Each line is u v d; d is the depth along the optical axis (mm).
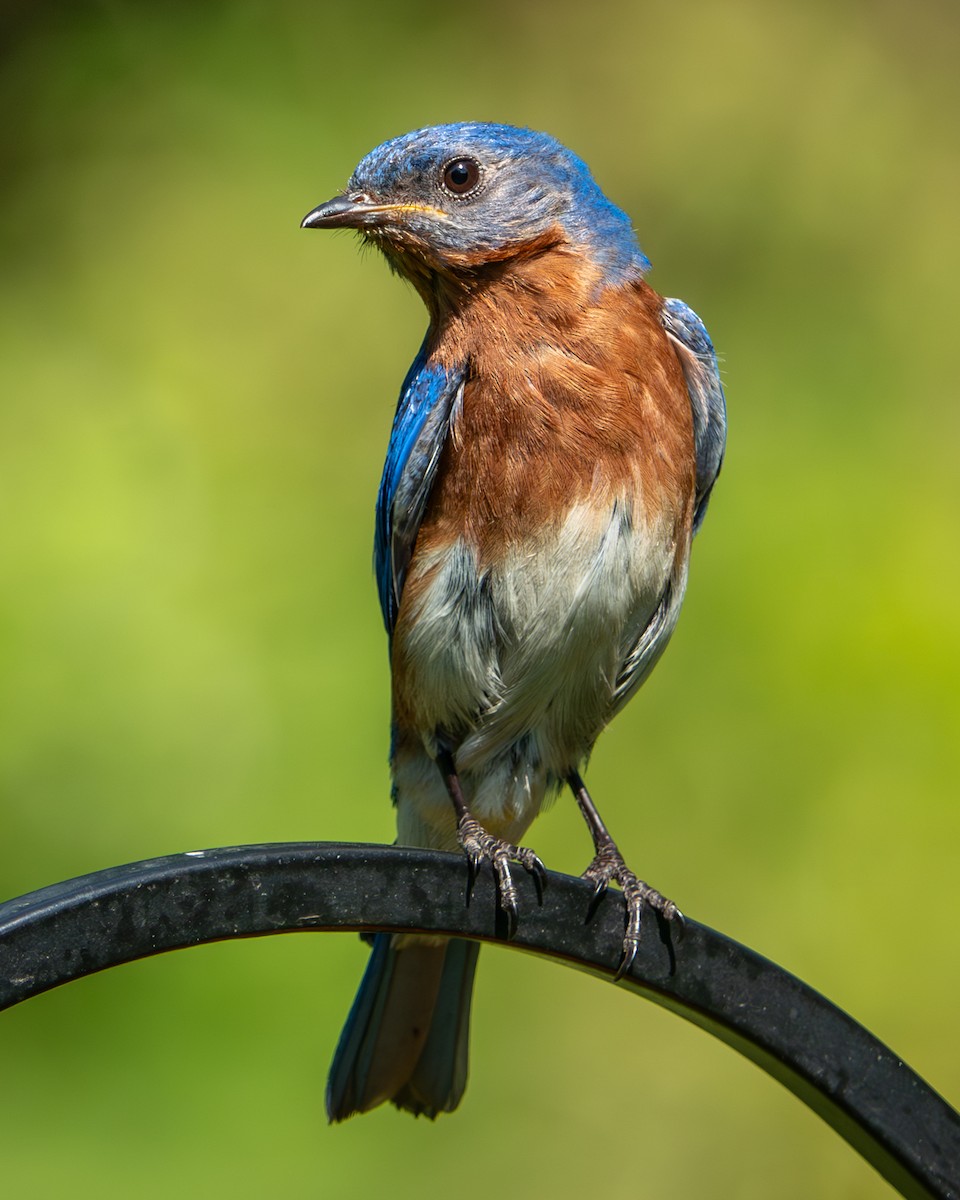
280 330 14820
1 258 15234
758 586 12273
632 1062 12391
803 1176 12047
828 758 11953
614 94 16906
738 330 15758
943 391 14727
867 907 11859
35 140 15797
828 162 16609
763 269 16141
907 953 11812
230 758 11797
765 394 14289
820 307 15797
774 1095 12273
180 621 12234
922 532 12531
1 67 16062
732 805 12094
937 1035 11727
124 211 15352
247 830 11570
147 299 14828
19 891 11266
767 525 12617
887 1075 6211
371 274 15141
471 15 16703
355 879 5922
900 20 17297
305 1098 10539
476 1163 11719
